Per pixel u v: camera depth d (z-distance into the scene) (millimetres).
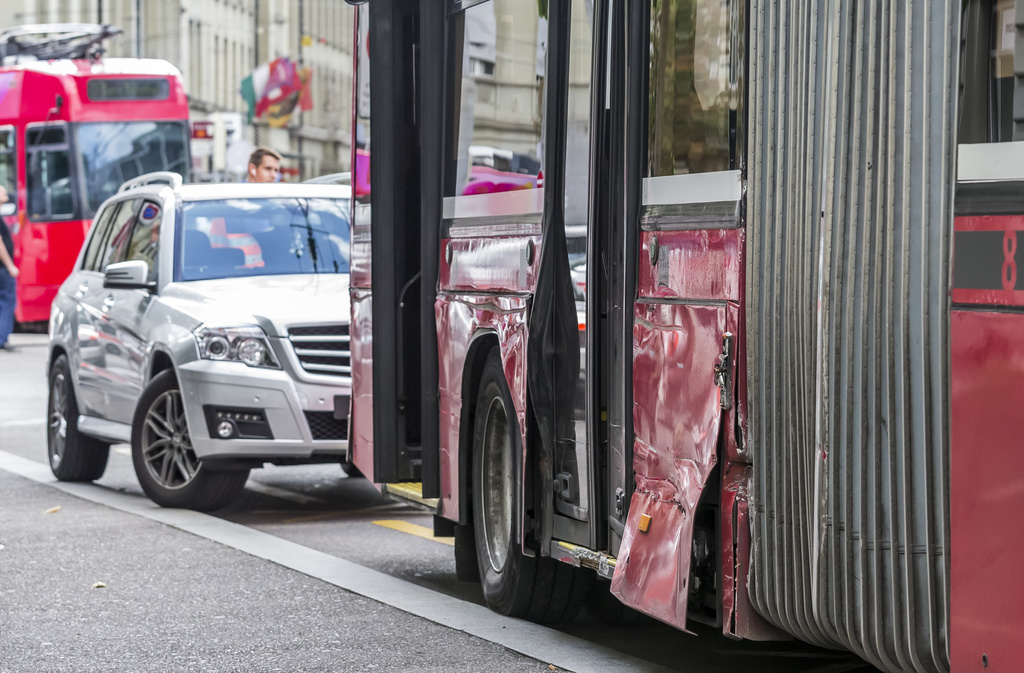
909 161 6445
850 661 9477
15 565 12820
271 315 15234
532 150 9805
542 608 10469
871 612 6727
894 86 6539
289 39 111875
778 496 7426
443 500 11406
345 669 9430
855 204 6766
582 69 9258
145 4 100375
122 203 18656
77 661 9742
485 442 10797
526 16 9977
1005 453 5887
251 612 11047
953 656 6184
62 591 11812
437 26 11484
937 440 6371
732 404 7707
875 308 6641
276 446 14984
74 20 98375
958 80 6211
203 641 10203
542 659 9547
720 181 7859
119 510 15688
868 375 6691
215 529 14477
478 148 10758
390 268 12312
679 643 10055
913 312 6449
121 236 18141
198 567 12695
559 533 9688
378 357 12328
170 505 15789
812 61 7113
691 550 8000
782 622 7496
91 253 18969
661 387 8367
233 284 16266
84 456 17906
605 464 9117
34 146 41438
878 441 6648
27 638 10352
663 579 8203
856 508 6785
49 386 18594
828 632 7062
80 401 17672
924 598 6465
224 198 17484
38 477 18422
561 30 9523
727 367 7723
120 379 16766
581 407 9297
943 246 6289
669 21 8391
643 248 8617
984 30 6070
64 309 18438
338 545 13953
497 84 10438
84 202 41000
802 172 7180
